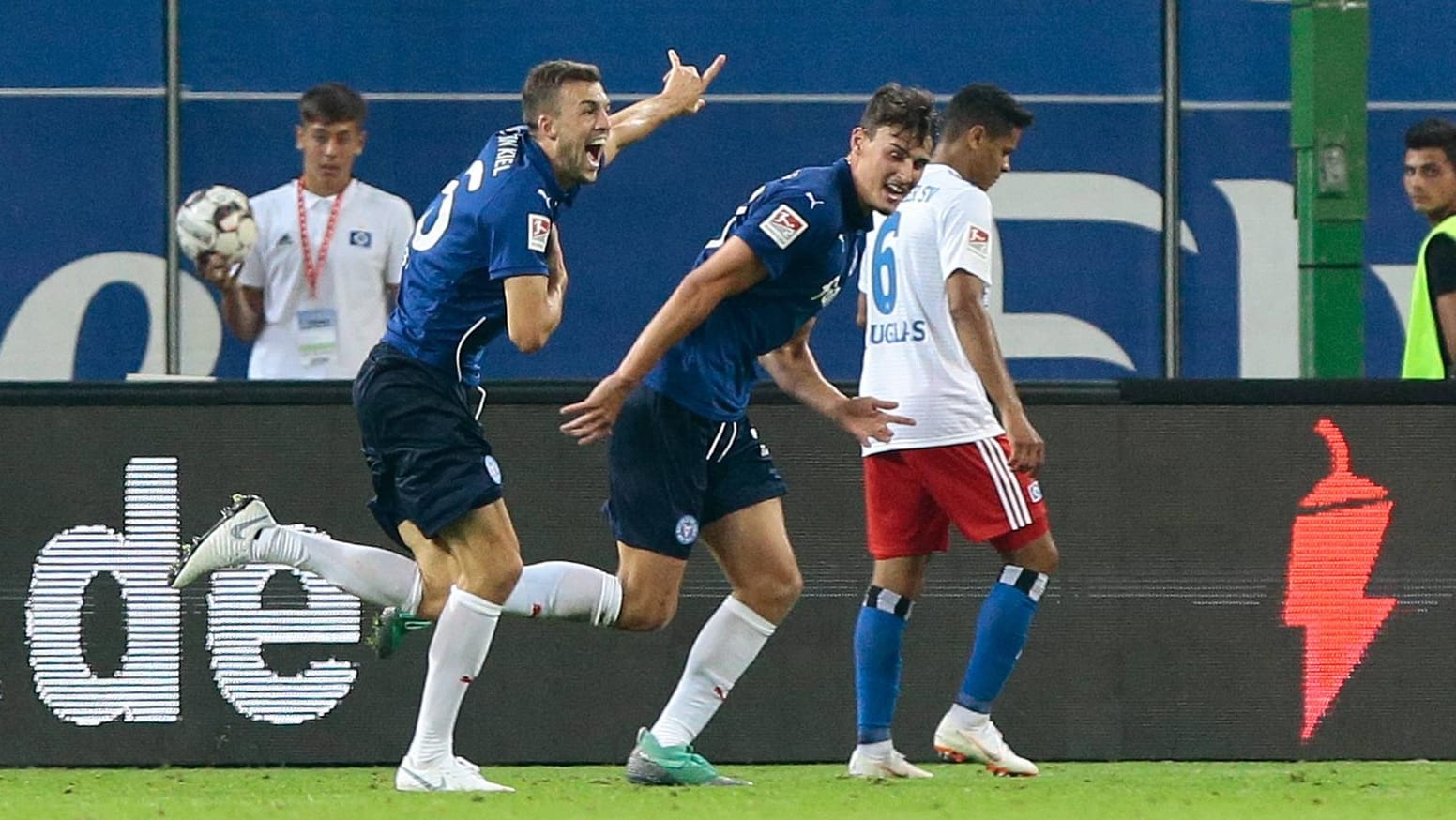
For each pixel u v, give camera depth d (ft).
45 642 76.28
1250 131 133.28
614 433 70.03
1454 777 72.59
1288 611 78.64
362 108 99.50
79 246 128.98
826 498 78.07
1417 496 78.74
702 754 77.97
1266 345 133.18
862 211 68.54
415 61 130.62
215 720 76.74
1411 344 94.02
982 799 64.18
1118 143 132.98
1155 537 78.33
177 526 76.59
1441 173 96.27
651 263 131.23
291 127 130.21
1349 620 78.74
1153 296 133.08
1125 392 78.38
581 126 65.10
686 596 77.92
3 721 76.18
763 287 68.28
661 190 131.23
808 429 78.07
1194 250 133.28
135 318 128.98
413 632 77.20
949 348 72.74
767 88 131.85
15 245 128.88
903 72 132.36
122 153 129.29
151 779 72.74
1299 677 78.64
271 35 129.90
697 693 70.33
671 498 69.21
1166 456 78.33
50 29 128.77
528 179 65.00
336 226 98.68
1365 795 65.87
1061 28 132.67
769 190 67.56
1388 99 135.54
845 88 132.16
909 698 78.69
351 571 72.02
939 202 72.49
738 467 70.69
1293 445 78.64
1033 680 78.18
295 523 76.74
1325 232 93.04
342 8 130.11
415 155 130.72
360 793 66.49
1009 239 132.67
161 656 76.64
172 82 129.39
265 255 98.73
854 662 77.92
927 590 78.54
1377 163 135.44
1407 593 78.74
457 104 130.72
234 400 76.69
